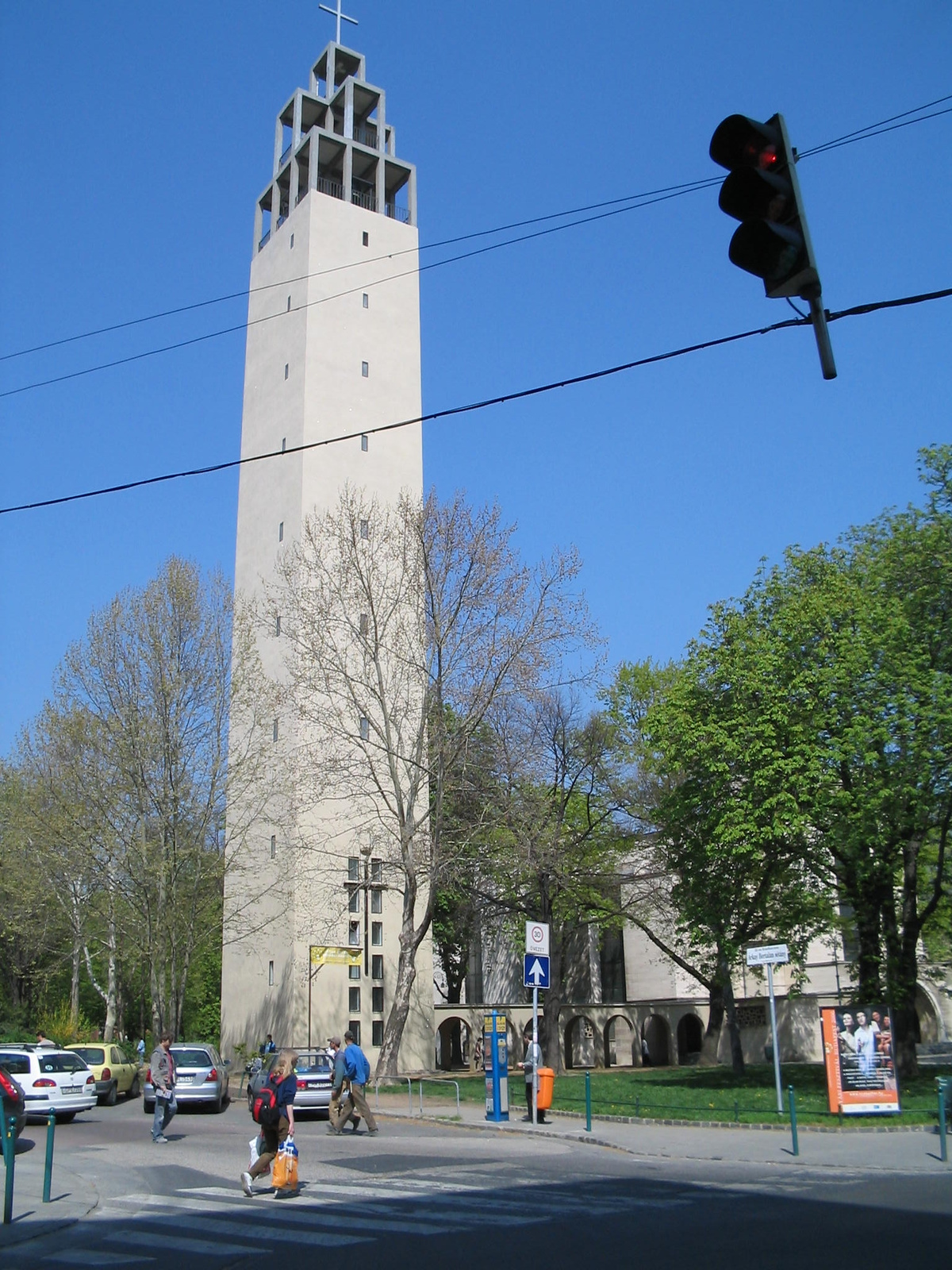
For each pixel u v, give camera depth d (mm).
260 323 54875
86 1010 61125
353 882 39656
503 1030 25031
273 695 41719
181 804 39031
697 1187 14734
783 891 33438
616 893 46156
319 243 52438
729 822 29203
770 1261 9727
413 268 55000
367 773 40812
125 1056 34688
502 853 36781
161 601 40594
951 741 26734
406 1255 10328
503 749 36031
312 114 59219
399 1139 21547
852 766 28844
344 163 56281
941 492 32406
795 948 32781
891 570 32094
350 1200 13734
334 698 42406
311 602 38219
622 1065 58500
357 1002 44312
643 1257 10070
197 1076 28562
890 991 29562
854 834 27281
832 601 30391
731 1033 35562
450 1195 14078
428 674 35500
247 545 52000
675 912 45344
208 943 42156
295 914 43188
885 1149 18812
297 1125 25328
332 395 50781
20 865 46781
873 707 28453
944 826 28484
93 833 38500
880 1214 12227
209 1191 14617
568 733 41188
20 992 59000
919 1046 53000
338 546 39375
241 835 41188
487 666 34938
